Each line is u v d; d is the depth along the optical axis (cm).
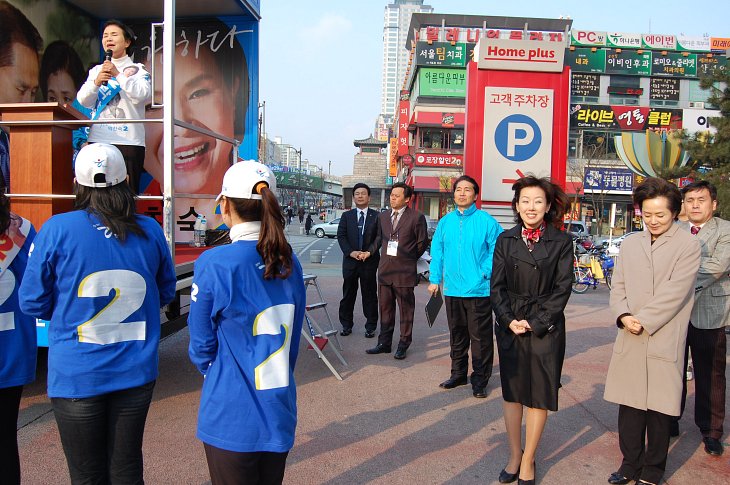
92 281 230
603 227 3666
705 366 388
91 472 235
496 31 3947
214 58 621
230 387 203
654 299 321
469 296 488
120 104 466
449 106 3950
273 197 211
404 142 4453
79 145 587
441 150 3966
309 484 328
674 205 329
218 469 204
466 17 4125
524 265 331
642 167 2977
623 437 338
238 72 618
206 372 214
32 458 348
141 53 639
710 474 353
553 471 354
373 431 409
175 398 464
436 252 534
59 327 229
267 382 204
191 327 208
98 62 649
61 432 232
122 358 234
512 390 330
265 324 207
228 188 213
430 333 755
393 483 332
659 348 321
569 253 331
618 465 363
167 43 389
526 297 332
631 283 337
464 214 500
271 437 203
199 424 208
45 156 389
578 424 433
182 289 454
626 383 330
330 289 1156
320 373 552
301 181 7750
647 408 321
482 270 489
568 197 337
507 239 343
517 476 339
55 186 393
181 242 621
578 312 968
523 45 672
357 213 716
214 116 621
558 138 680
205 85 621
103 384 229
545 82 678
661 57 3819
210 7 589
